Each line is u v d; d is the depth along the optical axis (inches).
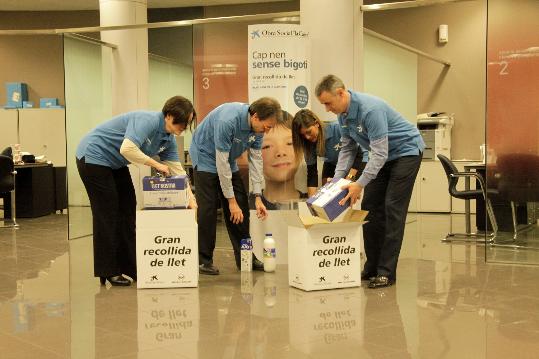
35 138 376.2
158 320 121.4
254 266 176.6
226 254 206.5
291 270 150.8
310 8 188.9
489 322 117.2
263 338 108.4
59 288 153.0
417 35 373.4
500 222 223.8
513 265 179.0
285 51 175.9
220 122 159.9
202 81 229.3
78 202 252.8
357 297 138.5
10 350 103.8
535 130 186.1
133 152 143.7
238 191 175.2
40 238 251.3
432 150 341.4
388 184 151.2
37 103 429.4
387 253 150.6
